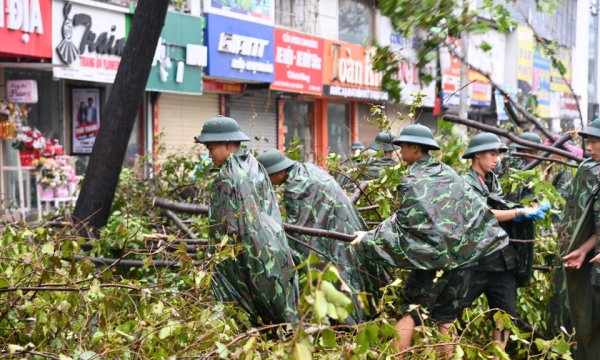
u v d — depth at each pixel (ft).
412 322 19.04
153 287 14.97
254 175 17.56
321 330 11.35
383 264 18.95
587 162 20.25
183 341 13.56
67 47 44.19
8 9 40.22
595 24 112.27
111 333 13.20
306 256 19.45
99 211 24.04
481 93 84.53
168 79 53.31
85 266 14.94
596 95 114.93
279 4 66.03
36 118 47.42
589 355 20.30
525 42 92.94
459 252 18.67
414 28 20.89
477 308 21.20
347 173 25.57
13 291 14.51
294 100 71.61
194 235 22.17
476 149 21.31
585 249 20.08
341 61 70.90
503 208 20.92
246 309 17.44
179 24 53.78
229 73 58.59
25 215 43.96
